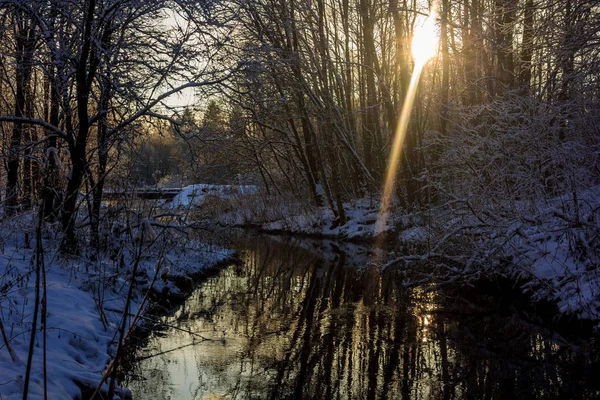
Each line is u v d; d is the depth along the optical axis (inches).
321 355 277.1
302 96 792.3
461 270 429.1
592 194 361.4
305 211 920.9
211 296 408.2
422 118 923.4
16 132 417.1
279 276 508.7
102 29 361.1
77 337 234.8
